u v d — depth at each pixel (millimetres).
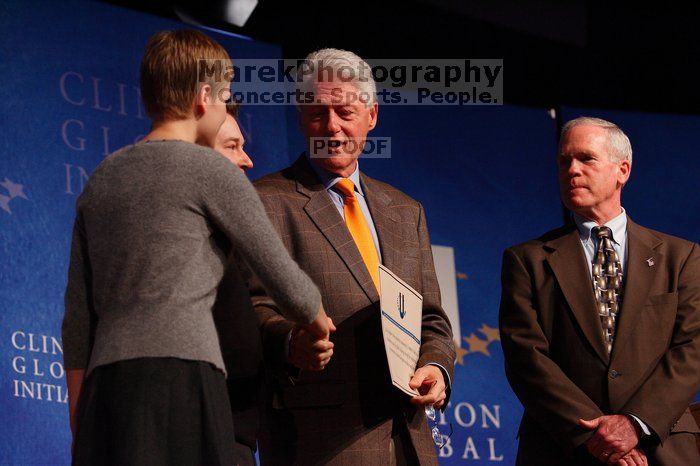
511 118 9867
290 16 9445
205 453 3713
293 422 4961
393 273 5230
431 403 4930
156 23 8328
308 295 4023
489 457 8625
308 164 5484
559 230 6336
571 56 10477
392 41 9773
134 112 8047
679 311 5914
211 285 3896
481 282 9203
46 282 7258
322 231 5191
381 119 9320
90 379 3785
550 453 5730
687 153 10039
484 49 10102
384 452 4922
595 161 6246
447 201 9352
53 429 7000
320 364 4492
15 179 7324
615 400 5676
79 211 4047
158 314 3756
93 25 7988
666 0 10445
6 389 6879
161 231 3832
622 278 6055
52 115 7613
